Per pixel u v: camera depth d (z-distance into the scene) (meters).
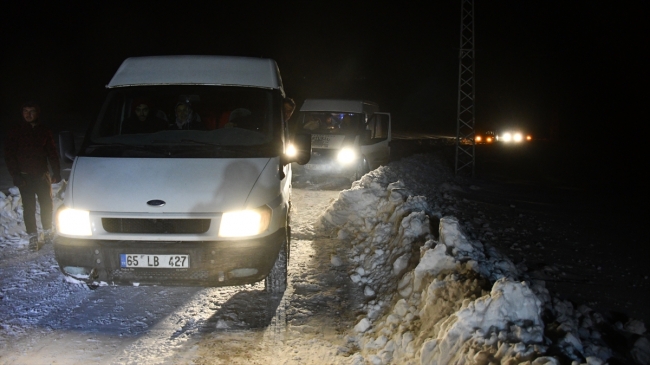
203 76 6.00
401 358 4.05
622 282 7.15
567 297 6.37
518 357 3.23
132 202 4.67
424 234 6.47
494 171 21.20
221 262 4.62
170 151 5.25
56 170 7.32
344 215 8.55
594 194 16.00
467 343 3.55
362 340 4.59
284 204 5.27
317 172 13.45
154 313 5.13
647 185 18.38
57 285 5.83
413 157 19.88
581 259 8.24
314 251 7.36
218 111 5.82
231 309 5.23
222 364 4.20
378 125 15.73
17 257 6.84
